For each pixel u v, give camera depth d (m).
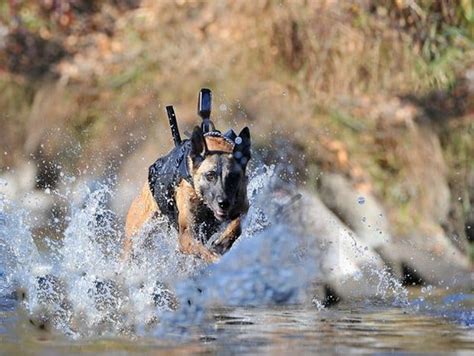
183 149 8.90
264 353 6.82
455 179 14.90
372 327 8.08
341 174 15.30
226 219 8.67
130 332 7.75
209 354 6.78
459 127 15.35
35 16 20.27
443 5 16.33
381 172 15.32
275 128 16.12
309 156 15.56
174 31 18.77
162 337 7.54
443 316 8.75
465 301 9.89
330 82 16.61
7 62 19.56
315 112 16.30
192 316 8.53
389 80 16.36
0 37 19.78
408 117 15.62
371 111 15.99
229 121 16.52
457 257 13.37
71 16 20.36
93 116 18.02
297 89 16.67
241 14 17.81
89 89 18.44
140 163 16.14
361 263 11.49
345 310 9.15
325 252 11.27
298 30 16.94
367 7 16.80
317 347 7.06
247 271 10.07
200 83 17.41
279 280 10.02
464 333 7.77
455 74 15.92
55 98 18.47
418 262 12.13
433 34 16.27
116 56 18.95
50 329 7.86
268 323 8.27
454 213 14.52
